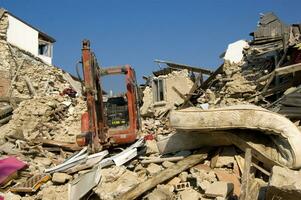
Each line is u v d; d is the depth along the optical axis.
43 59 23.30
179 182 6.53
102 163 7.70
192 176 6.47
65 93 19.86
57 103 15.65
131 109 9.08
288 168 5.75
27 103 14.66
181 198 6.04
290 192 4.79
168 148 7.52
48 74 21.91
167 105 18.80
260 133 6.37
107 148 8.94
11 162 8.95
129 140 8.83
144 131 14.12
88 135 9.09
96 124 8.56
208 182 6.21
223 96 14.79
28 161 10.11
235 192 5.87
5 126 14.24
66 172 8.04
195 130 6.65
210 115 6.41
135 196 6.34
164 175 6.56
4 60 19.45
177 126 6.70
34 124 14.29
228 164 6.59
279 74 11.27
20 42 21.14
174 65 19.91
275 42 16.14
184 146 7.33
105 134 8.76
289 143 5.82
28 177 8.68
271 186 4.95
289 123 5.90
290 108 8.28
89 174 7.17
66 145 11.53
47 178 7.96
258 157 6.32
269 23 16.84
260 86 13.20
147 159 7.73
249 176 5.51
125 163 7.75
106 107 9.33
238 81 14.88
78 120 15.51
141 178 7.18
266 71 14.42
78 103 16.42
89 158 8.05
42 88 21.14
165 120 15.73
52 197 7.45
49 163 10.02
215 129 6.46
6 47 19.75
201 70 19.48
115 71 9.14
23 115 14.27
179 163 6.80
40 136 13.91
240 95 14.13
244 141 6.37
